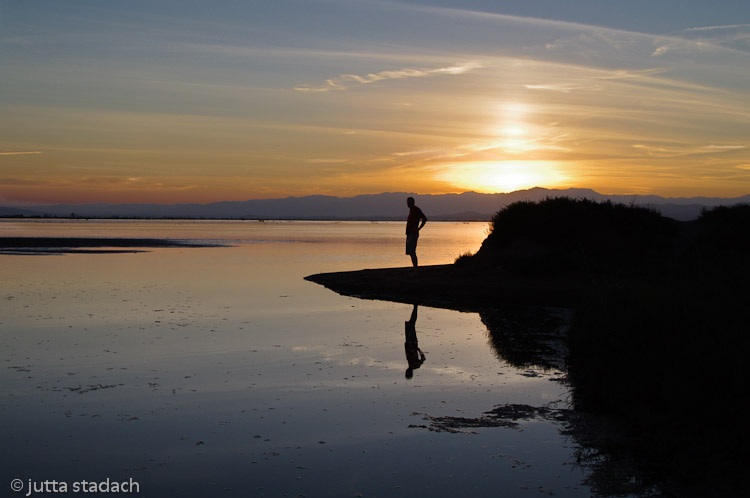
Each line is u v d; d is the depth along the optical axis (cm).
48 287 1906
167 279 2194
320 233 8494
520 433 628
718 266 1230
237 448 579
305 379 831
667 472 530
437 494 486
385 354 996
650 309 884
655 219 2075
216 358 949
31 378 814
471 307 1564
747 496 474
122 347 1019
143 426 636
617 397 728
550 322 1336
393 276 2005
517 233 2111
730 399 617
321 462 549
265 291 1861
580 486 502
